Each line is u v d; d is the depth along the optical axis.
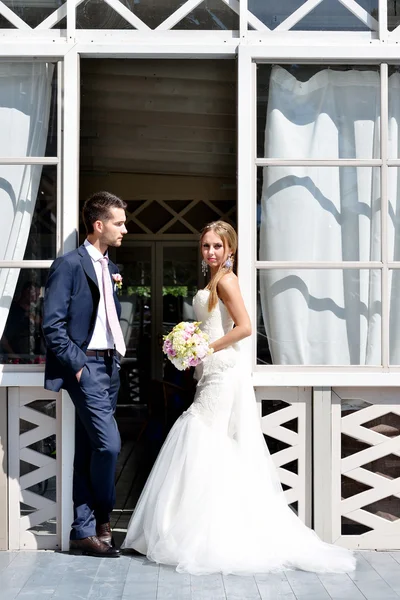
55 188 4.21
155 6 4.25
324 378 4.14
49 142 4.22
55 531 4.17
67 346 3.81
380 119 4.25
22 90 4.24
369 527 4.22
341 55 4.20
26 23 4.23
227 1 4.25
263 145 4.26
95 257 4.04
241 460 3.93
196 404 4.03
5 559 3.97
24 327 4.18
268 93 4.26
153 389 6.91
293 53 4.19
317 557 3.81
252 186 4.22
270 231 4.26
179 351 3.81
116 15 4.23
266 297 4.25
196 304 4.09
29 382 4.11
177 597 3.42
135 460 7.05
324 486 4.17
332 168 4.27
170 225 9.30
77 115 4.19
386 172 4.25
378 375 4.15
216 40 4.23
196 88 6.30
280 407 4.20
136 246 9.40
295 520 3.99
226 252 4.08
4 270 4.19
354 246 4.26
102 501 4.03
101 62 5.79
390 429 4.22
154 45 4.18
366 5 4.26
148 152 7.95
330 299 4.25
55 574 3.72
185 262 9.43
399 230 4.27
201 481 3.87
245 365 4.11
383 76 4.25
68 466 4.11
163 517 3.88
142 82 6.20
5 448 4.15
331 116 4.28
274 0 4.25
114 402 4.08
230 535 3.80
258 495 3.90
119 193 9.06
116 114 6.89
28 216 4.20
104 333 3.99
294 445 4.20
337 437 4.18
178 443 3.98
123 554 4.05
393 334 4.26
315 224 4.26
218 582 3.62
